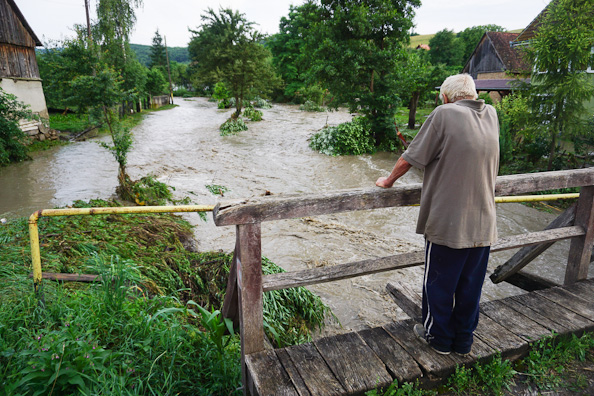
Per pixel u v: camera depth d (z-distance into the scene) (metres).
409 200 2.36
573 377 2.29
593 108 12.11
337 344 2.41
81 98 9.67
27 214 7.84
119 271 3.36
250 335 2.28
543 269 6.48
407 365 2.21
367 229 8.13
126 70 27.94
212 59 38.72
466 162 1.89
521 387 2.23
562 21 11.08
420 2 16.67
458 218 1.93
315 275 2.37
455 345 2.28
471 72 32.41
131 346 2.72
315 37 17.08
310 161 15.03
